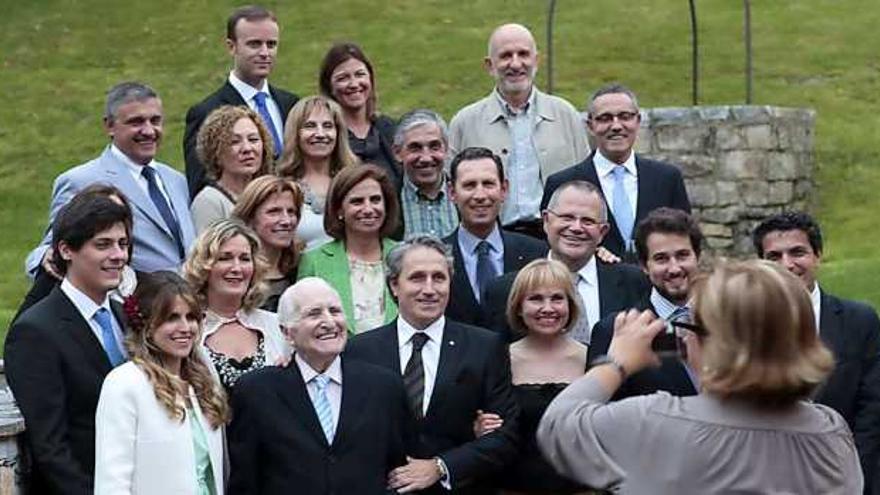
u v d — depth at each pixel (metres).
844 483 3.34
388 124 7.66
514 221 7.58
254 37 7.59
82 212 5.21
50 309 5.21
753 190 13.03
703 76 16.27
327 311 5.25
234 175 6.59
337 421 5.23
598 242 6.33
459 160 6.44
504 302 5.96
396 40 17.41
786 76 16.23
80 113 16.39
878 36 17.14
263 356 5.62
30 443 5.12
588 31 17.52
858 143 14.87
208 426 5.15
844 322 5.50
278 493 5.16
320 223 6.65
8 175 15.20
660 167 7.21
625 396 5.02
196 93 16.66
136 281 5.47
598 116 7.14
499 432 5.52
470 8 18.33
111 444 4.93
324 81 7.51
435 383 5.58
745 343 3.30
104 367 5.21
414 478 5.36
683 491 3.30
